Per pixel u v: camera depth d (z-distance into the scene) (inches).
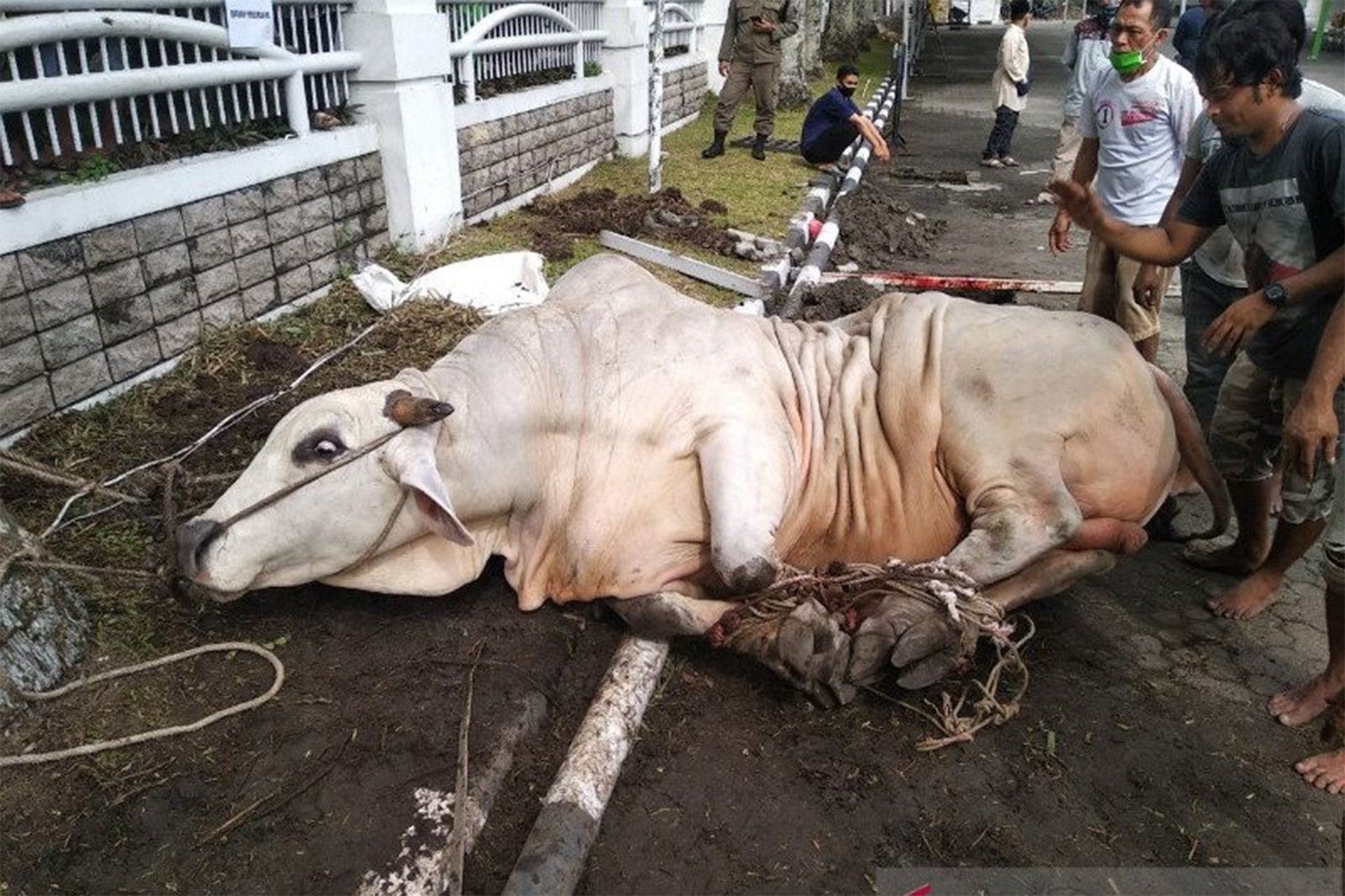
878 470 160.6
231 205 235.1
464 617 157.8
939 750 137.3
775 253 335.9
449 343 244.2
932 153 623.5
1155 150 219.0
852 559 166.2
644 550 151.3
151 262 213.9
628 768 132.0
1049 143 669.3
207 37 230.2
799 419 161.6
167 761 127.6
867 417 160.7
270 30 249.8
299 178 258.5
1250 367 160.7
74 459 185.8
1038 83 1078.4
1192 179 179.8
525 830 123.4
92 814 120.3
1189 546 186.7
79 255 196.7
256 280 245.9
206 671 143.2
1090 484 154.3
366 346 241.6
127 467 185.3
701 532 151.3
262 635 150.9
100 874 113.3
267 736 131.8
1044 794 130.3
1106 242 157.5
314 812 121.0
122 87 207.5
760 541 141.8
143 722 133.5
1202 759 136.6
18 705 130.1
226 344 230.8
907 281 304.2
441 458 145.3
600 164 470.6
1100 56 394.0
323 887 112.0
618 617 161.3
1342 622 136.4
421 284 266.5
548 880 110.7
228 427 200.2
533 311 161.8
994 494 149.5
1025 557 146.8
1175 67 215.8
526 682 143.6
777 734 139.3
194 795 123.0
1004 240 404.2
